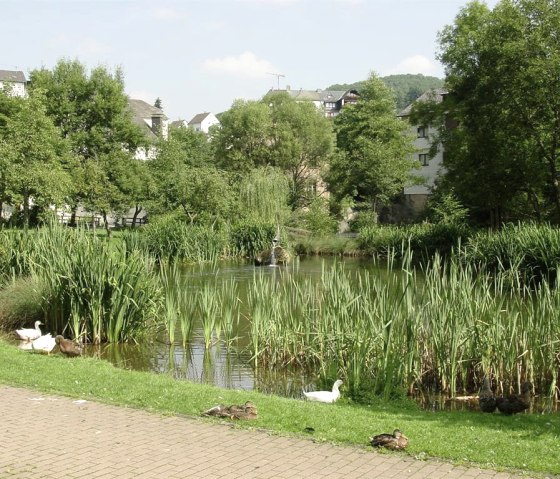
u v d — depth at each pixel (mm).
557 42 31094
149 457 6422
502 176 35625
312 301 13797
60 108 49469
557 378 11289
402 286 11562
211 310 14609
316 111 63469
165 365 13211
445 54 41094
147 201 47875
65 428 7359
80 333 15008
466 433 7629
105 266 14992
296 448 6750
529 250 23234
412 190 62438
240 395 9250
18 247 18969
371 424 7859
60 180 26797
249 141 61344
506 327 11594
